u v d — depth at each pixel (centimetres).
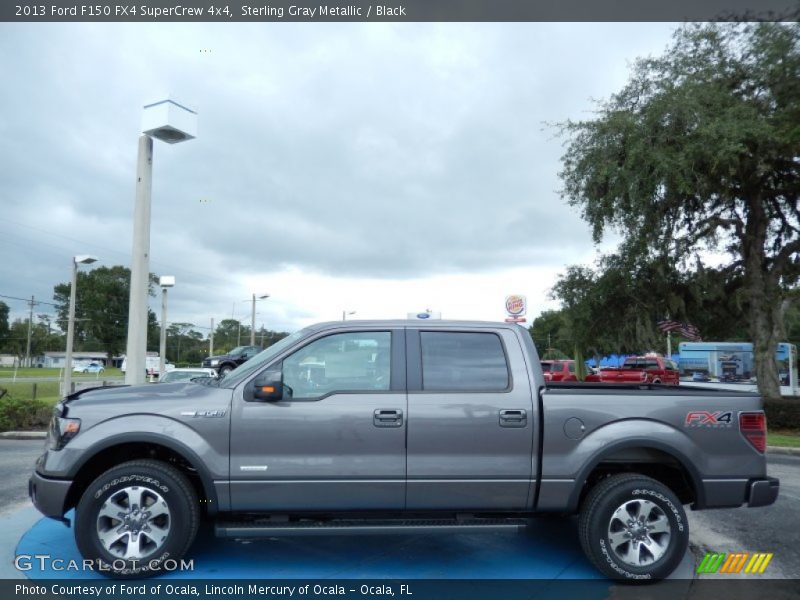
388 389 488
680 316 2014
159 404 477
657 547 480
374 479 469
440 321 515
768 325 1858
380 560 524
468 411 480
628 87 1758
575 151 1791
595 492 486
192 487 479
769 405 1712
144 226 1282
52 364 11912
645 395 499
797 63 1548
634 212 1681
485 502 478
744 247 1889
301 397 482
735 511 722
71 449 462
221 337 11306
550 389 534
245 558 523
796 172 1761
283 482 466
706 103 1623
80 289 10275
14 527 600
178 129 1241
